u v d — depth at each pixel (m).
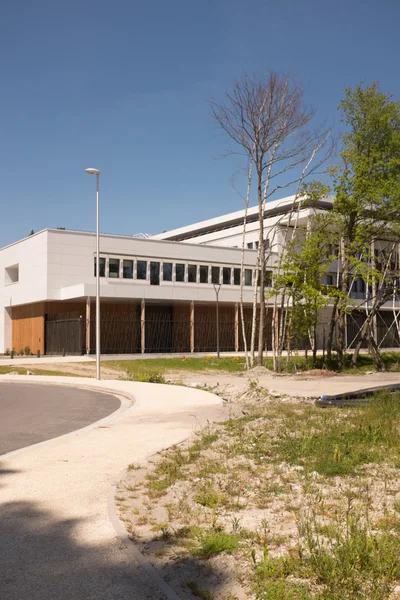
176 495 6.62
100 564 4.57
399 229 28.58
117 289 41.47
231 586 4.14
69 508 6.16
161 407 15.52
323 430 10.02
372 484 6.75
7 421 13.49
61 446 9.99
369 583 4.02
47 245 43.44
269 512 5.85
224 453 8.87
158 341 47.56
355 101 28.56
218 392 19.75
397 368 30.89
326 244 29.17
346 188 28.42
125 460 8.73
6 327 52.53
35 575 4.38
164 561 4.62
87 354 40.19
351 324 52.25
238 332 50.28
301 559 4.43
